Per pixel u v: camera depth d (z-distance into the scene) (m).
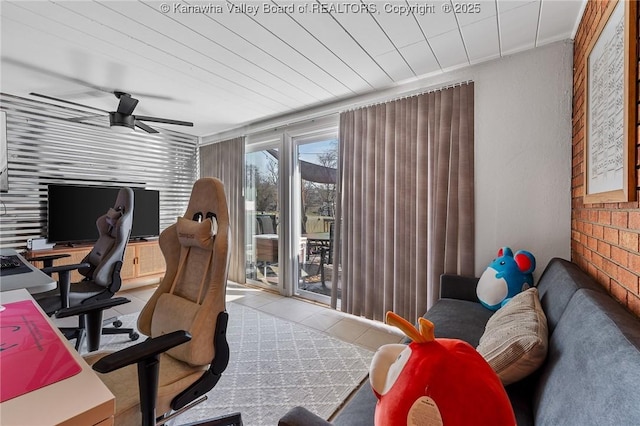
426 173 2.70
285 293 3.97
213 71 2.68
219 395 1.87
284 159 3.99
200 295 1.38
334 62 2.51
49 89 3.10
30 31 2.06
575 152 2.03
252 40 2.19
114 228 2.56
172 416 1.18
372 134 3.08
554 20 1.94
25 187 3.48
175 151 4.95
